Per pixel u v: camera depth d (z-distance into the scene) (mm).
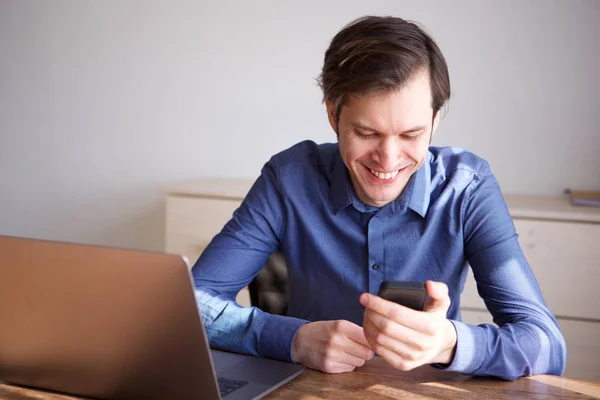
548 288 2592
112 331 1049
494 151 3035
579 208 2635
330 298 1646
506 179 3035
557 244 2568
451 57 3027
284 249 1685
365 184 1423
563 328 2592
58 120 3611
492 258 1507
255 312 1395
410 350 1145
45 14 3559
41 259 1039
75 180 3625
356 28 1337
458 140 3061
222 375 1227
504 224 1536
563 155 2977
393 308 1129
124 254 985
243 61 3293
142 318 1019
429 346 1150
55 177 3654
